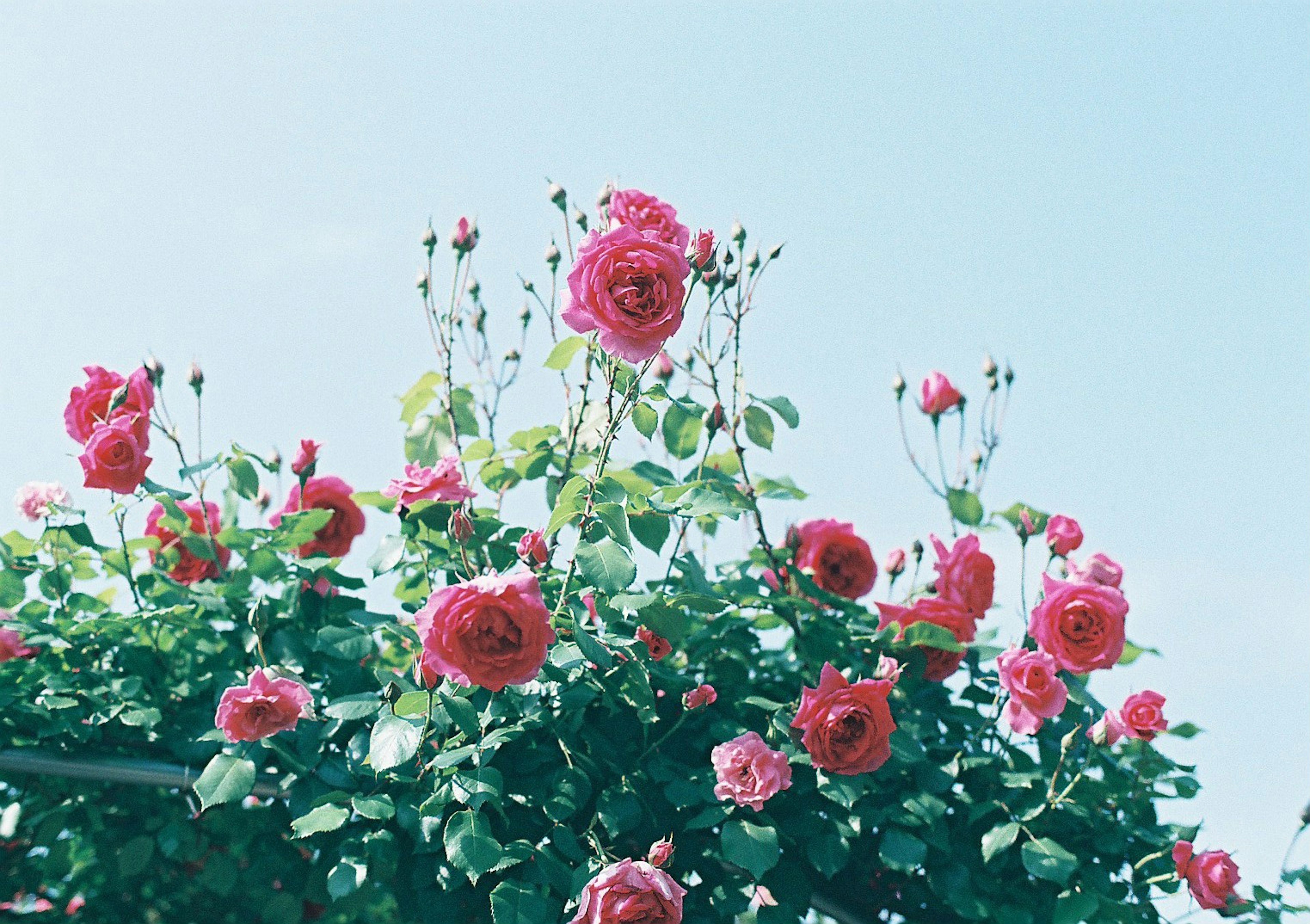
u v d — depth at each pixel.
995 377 3.05
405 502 2.36
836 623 2.63
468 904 2.23
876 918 2.50
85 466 2.37
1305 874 2.43
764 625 2.65
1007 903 2.37
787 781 2.20
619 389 2.32
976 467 3.04
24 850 3.04
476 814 2.08
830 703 2.28
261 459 2.67
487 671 1.87
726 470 2.73
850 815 2.31
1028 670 2.35
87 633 2.55
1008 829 2.37
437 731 2.26
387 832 2.24
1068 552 2.61
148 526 2.88
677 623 2.26
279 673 2.31
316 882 2.55
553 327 2.64
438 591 1.89
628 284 1.99
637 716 2.43
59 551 2.73
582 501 2.20
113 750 2.47
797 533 2.74
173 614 2.52
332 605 2.68
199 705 2.59
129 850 2.82
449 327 2.62
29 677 2.49
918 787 2.46
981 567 2.64
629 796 2.24
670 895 1.89
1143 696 2.40
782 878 2.32
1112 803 2.57
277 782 2.33
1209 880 2.31
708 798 2.26
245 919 3.28
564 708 2.32
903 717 2.57
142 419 2.46
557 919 2.10
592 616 2.37
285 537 2.61
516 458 2.60
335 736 2.40
